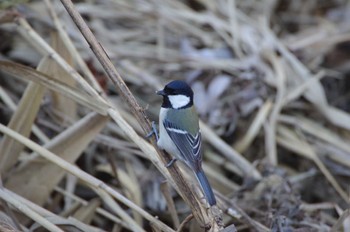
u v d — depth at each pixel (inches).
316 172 441.4
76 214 349.1
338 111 465.7
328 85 520.7
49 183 354.9
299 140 447.2
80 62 370.3
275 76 474.6
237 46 491.5
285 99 459.2
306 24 575.5
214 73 473.7
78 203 359.3
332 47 528.7
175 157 307.0
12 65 334.6
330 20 577.9
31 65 449.1
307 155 437.1
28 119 355.3
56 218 315.0
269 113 456.8
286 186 383.6
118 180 376.5
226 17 530.3
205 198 304.7
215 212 298.4
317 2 593.3
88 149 410.9
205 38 506.3
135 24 505.0
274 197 379.2
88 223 350.0
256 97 465.1
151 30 501.7
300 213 364.8
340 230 363.6
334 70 525.7
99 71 442.3
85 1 504.4
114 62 454.9
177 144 307.6
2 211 333.4
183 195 297.7
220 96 466.0
